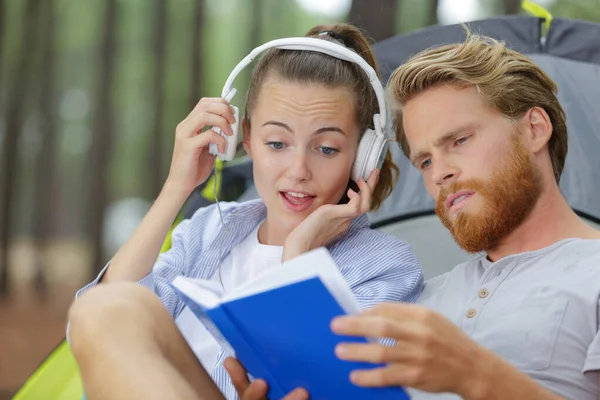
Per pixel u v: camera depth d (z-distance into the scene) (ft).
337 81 5.51
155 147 39.78
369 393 3.76
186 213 7.95
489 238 4.98
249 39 40.70
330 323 3.56
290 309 3.58
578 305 4.66
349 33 6.22
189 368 4.09
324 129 5.45
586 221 7.06
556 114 5.19
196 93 35.70
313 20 45.57
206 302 3.93
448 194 5.00
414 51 7.76
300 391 3.91
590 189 7.04
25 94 35.81
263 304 3.61
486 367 3.72
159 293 6.03
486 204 4.90
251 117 5.74
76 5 44.37
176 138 5.83
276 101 5.49
